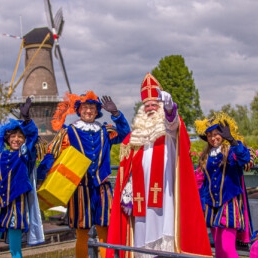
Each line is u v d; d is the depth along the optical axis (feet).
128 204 16.22
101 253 18.15
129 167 16.38
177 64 188.55
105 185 17.94
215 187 15.81
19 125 16.48
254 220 21.38
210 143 16.43
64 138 17.76
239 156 14.97
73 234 25.59
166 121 14.87
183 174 14.83
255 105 131.54
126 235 16.48
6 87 103.96
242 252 19.27
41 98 158.92
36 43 165.07
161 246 15.38
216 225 15.47
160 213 15.62
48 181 16.55
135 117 16.78
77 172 16.94
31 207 16.60
